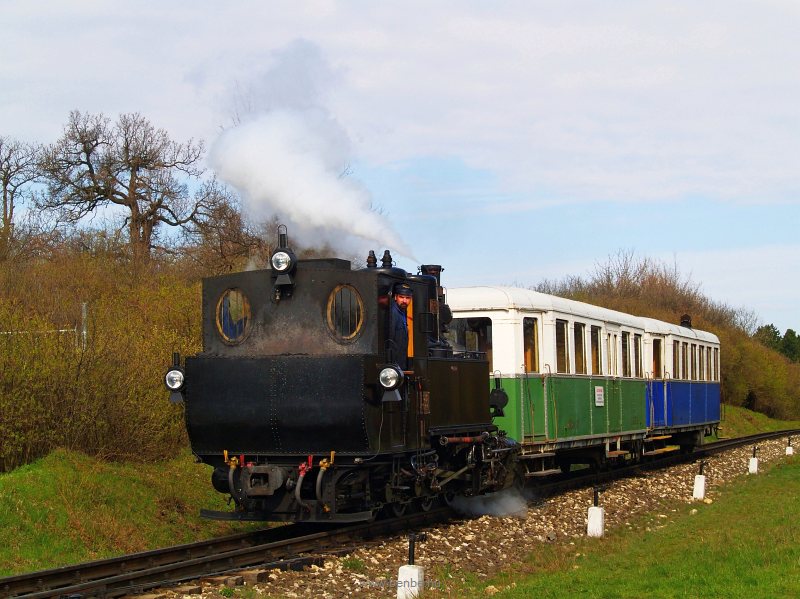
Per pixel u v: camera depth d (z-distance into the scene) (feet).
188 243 124.16
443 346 45.44
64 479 42.78
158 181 130.72
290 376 37.58
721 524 46.83
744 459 92.48
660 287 200.85
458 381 46.09
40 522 38.91
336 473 37.47
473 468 48.16
